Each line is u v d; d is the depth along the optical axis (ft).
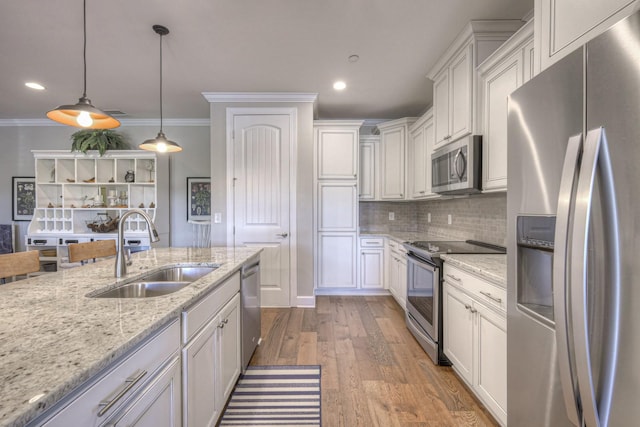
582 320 2.64
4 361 2.19
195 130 14.71
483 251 7.41
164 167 14.19
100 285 4.42
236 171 11.32
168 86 10.44
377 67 9.04
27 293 4.00
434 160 8.89
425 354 7.77
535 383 3.69
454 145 7.48
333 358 7.59
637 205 2.37
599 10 3.34
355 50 8.10
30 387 1.87
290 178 11.32
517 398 4.07
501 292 4.82
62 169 14.02
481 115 6.88
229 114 11.24
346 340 8.62
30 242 13.24
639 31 2.34
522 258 3.96
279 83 10.20
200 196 14.73
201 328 4.34
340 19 6.79
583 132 2.86
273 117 11.27
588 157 2.67
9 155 14.58
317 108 12.83
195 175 14.76
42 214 13.96
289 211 11.37
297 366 7.20
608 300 2.56
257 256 7.98
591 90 2.76
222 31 7.22
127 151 13.57
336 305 11.67
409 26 7.03
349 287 12.76
